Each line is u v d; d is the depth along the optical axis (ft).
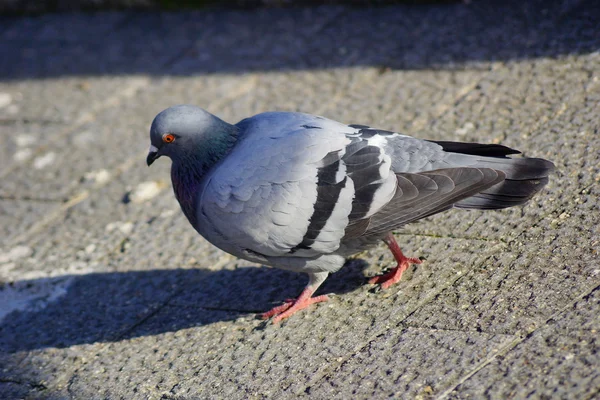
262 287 21.81
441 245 20.85
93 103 32.42
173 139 20.06
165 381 18.83
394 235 21.93
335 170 18.51
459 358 16.55
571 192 20.77
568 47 26.86
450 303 18.54
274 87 30.17
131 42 35.73
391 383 16.43
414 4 32.65
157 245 24.57
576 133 22.81
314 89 29.32
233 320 20.65
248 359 18.76
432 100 26.76
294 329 19.47
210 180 19.43
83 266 24.45
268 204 18.53
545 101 24.72
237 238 19.20
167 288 22.71
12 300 23.62
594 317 16.43
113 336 21.26
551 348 15.97
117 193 27.43
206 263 23.38
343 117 27.17
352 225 18.65
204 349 19.70
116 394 18.85
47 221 26.91
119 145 29.81
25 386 20.01
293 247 18.99
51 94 33.55
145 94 32.07
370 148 18.78
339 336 18.65
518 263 19.10
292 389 17.22
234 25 35.09
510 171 18.56
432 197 18.22
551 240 19.47
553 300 17.40
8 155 30.50
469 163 18.94
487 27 29.58
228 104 29.86
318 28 33.12
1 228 26.84
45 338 21.76
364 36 31.63
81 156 29.68
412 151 19.13
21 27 38.83
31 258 25.21
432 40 29.94
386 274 20.45
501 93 25.85
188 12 37.06
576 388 14.75
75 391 19.35
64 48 36.42
